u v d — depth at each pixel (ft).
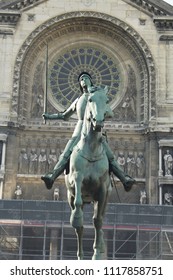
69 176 49.52
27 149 171.53
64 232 160.35
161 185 164.55
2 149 167.12
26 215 158.20
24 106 176.35
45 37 181.37
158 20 179.32
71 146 50.98
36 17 180.24
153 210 158.51
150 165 167.43
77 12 179.93
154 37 179.42
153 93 174.19
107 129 173.17
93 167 48.62
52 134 172.96
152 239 154.40
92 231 156.15
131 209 159.12
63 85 182.39
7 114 170.71
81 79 52.06
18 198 165.07
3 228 156.97
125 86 180.86
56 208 158.92
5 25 179.01
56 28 181.37
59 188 168.25
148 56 177.47
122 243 160.35
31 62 180.65
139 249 155.94
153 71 176.14
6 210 158.20
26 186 168.76
